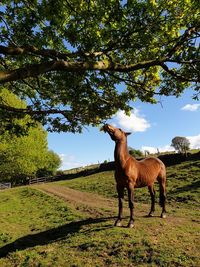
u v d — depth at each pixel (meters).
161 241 13.62
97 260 13.02
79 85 12.39
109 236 14.76
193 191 26.25
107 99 12.96
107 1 10.13
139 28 10.30
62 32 11.19
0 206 34.72
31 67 7.47
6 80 7.13
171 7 10.58
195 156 42.81
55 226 20.14
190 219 17.48
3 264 14.50
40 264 13.53
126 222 16.80
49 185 48.44
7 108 10.70
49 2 10.20
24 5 11.42
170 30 11.04
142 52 11.62
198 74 10.43
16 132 12.51
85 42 10.38
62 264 13.18
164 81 12.49
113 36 10.29
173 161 43.34
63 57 9.45
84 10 11.12
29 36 11.40
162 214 17.69
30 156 64.31
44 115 12.47
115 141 15.79
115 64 9.36
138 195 28.20
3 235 20.27
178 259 11.98
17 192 45.19
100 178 45.97
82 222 18.83
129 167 15.64
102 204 26.95
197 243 13.38
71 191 38.19
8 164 62.62
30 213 27.95
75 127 12.59
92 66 8.71
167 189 28.97
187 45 10.13
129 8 10.20
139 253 12.77
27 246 16.59
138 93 12.70
